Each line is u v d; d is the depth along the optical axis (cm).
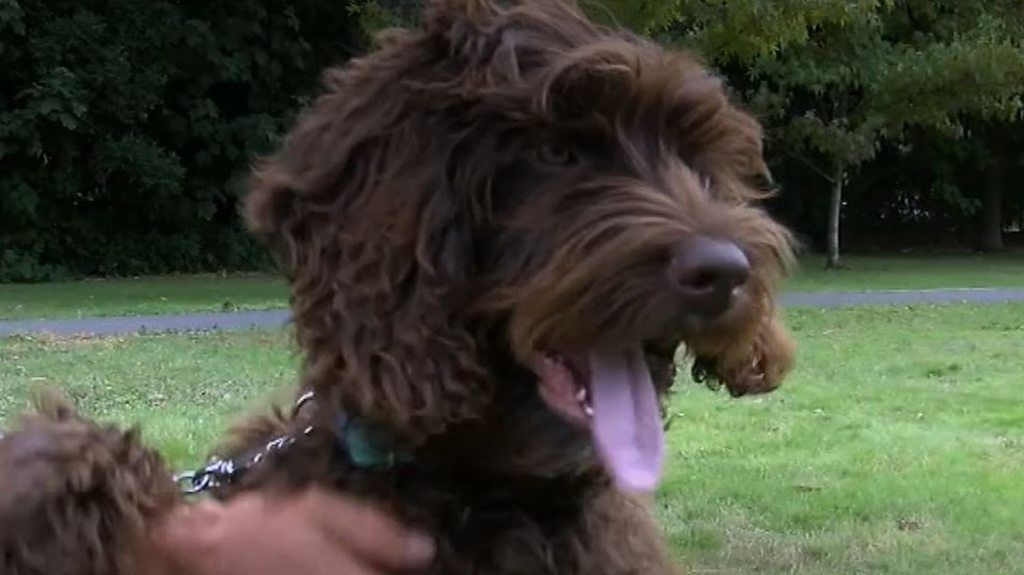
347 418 104
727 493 245
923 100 888
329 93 109
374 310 102
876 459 279
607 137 105
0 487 100
